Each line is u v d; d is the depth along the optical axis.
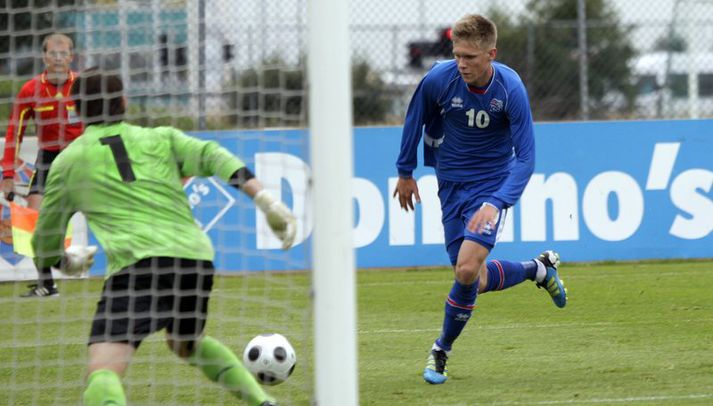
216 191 34.81
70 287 35.00
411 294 34.09
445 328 20.59
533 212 39.78
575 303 31.38
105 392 14.63
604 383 20.08
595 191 40.09
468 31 19.44
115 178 15.84
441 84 20.83
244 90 24.28
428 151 22.20
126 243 15.51
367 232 40.00
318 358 14.66
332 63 14.55
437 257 40.03
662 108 51.97
